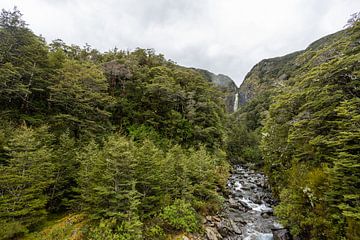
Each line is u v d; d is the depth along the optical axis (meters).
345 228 8.35
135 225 10.00
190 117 29.22
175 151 18.08
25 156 11.37
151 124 27.14
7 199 10.67
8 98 18.34
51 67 22.02
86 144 17.56
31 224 11.86
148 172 12.98
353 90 11.21
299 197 11.66
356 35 12.36
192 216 12.92
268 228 14.59
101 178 11.73
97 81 21.98
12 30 19.86
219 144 31.95
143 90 29.11
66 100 19.45
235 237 13.29
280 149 19.66
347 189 8.62
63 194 14.62
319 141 11.48
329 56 14.88
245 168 39.00
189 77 35.06
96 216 10.67
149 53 40.81
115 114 27.27
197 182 16.55
